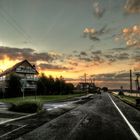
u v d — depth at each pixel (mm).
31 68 71938
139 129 11938
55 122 14547
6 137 9680
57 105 30969
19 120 15352
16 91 55562
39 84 71000
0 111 21219
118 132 11016
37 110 21438
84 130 11547
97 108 26219
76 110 23594
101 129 11875
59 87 83062
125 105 32125
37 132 10945
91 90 129250
